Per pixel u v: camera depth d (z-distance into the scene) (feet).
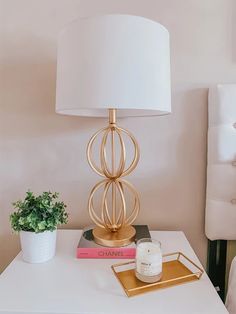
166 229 3.45
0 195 3.42
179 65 3.25
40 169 3.39
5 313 1.88
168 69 2.46
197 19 3.20
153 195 3.41
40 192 3.41
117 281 2.23
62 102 2.33
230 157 3.08
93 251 2.60
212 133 3.13
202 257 3.48
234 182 3.10
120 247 2.62
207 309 1.92
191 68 3.25
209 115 3.18
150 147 3.35
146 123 3.33
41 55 3.24
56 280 2.23
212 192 3.17
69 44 2.24
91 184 3.40
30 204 2.52
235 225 3.14
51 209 2.51
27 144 3.35
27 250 2.48
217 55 3.23
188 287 2.17
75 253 2.69
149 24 2.22
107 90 2.14
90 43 2.15
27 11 3.20
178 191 3.40
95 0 3.18
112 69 2.14
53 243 2.58
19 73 3.27
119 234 2.81
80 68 2.18
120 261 2.56
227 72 3.25
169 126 3.33
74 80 2.21
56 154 3.37
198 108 3.29
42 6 3.19
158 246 2.31
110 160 3.34
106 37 2.13
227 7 3.19
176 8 3.19
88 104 2.16
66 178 3.40
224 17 3.19
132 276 2.29
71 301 1.98
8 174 3.39
